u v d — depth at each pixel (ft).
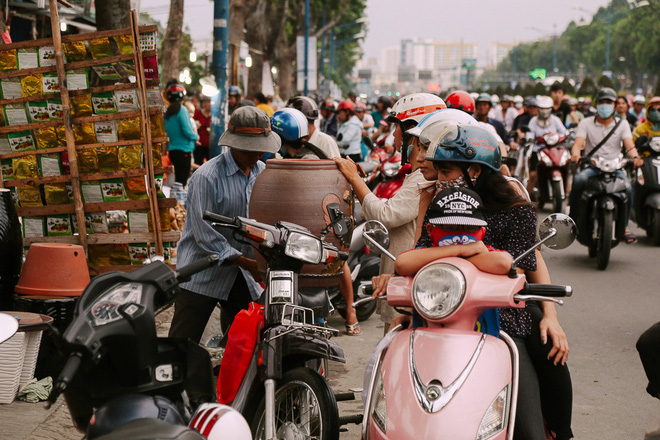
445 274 10.85
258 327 13.50
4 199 20.33
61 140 23.53
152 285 9.94
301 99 27.22
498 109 79.97
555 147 51.24
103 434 9.66
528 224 12.28
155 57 23.21
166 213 23.72
